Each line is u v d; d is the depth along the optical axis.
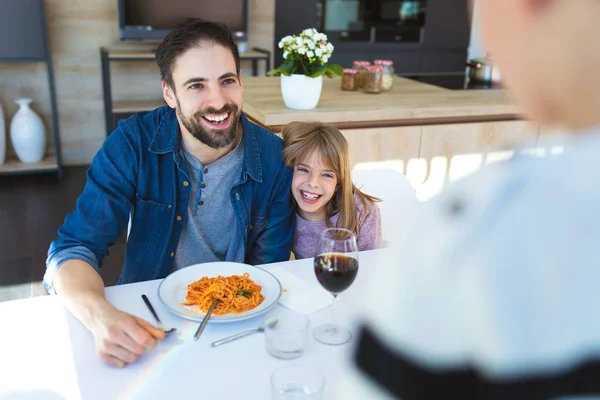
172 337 1.03
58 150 4.09
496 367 0.28
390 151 2.48
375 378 0.31
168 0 4.26
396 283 0.31
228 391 0.88
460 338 0.29
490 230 0.29
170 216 1.52
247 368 0.94
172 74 1.41
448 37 5.69
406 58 5.61
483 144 2.67
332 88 2.84
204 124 1.42
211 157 1.53
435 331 0.29
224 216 1.59
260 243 1.65
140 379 0.91
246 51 4.72
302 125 1.65
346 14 5.26
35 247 2.98
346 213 1.66
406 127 2.47
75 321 1.08
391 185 1.89
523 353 0.28
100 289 1.19
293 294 1.22
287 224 1.65
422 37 5.61
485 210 0.30
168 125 1.51
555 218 0.29
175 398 0.86
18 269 2.72
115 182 1.44
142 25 4.24
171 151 1.47
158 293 1.15
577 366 0.28
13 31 3.71
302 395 0.78
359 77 2.78
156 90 4.64
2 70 4.09
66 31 4.20
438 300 0.30
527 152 0.32
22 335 1.03
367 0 5.29
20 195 3.76
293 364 0.96
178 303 1.16
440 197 0.33
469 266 0.29
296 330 0.99
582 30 0.29
